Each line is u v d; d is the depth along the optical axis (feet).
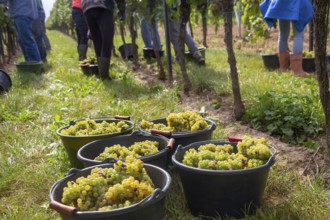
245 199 8.00
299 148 11.23
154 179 7.85
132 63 30.27
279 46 22.54
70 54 41.63
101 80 22.48
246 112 14.15
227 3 13.32
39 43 33.04
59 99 18.85
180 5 17.47
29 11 26.66
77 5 29.73
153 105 16.72
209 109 15.98
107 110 16.06
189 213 8.63
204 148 9.07
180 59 18.37
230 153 9.09
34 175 10.50
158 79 23.21
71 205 6.95
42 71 27.61
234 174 7.63
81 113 16.48
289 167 10.29
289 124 12.94
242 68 23.67
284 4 20.16
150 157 8.64
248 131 13.20
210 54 31.42
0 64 32.58
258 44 40.86
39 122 15.65
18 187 10.23
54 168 11.05
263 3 21.99
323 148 11.44
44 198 9.59
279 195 9.07
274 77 20.20
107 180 7.37
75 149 10.62
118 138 10.32
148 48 30.96
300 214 7.91
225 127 13.82
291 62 21.30
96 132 10.87
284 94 14.92
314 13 9.25
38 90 21.29
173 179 9.80
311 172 9.91
